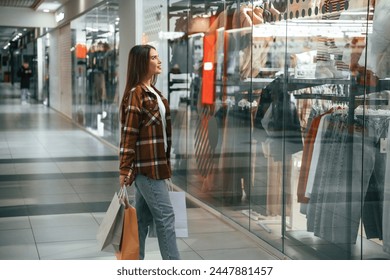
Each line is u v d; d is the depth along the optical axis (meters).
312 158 3.91
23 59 27.42
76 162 8.70
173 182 6.77
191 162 6.20
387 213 3.16
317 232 3.88
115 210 3.33
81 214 5.59
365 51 3.29
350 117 3.48
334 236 3.70
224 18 5.33
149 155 3.49
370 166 3.31
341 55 3.53
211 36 5.64
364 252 3.40
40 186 6.93
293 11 4.07
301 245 4.06
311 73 3.88
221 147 5.43
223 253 4.38
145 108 3.49
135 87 3.53
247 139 4.88
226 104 5.33
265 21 4.51
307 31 3.90
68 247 4.53
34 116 16.81
